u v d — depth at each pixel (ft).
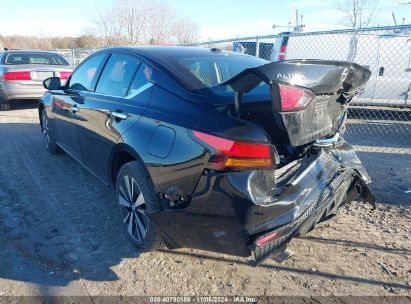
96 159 12.01
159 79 9.53
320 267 9.41
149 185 9.08
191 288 8.61
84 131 12.53
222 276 9.05
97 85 12.43
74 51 53.78
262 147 7.34
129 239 10.15
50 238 10.52
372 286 8.72
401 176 15.65
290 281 8.88
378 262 9.61
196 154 7.77
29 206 12.50
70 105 13.79
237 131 7.45
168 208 8.46
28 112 30.40
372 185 14.58
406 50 26.35
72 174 15.57
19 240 10.39
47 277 8.87
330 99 8.63
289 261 9.64
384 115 29.89
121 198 10.26
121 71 11.27
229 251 7.87
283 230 7.55
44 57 31.30
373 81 27.22
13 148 19.42
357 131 25.30
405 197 13.47
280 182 7.91
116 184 10.47
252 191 7.22
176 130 8.29
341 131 10.01
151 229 9.09
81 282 8.73
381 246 10.32
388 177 15.52
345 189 9.25
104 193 13.60
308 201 7.89
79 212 12.10
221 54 11.43
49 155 18.16
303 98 7.22
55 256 9.69
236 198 7.30
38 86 28.66
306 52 27.12
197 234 8.07
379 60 26.71
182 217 8.10
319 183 8.27
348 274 9.14
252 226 7.33
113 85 11.47
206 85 8.97
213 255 9.88
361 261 9.65
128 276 8.99
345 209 12.55
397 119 29.86
